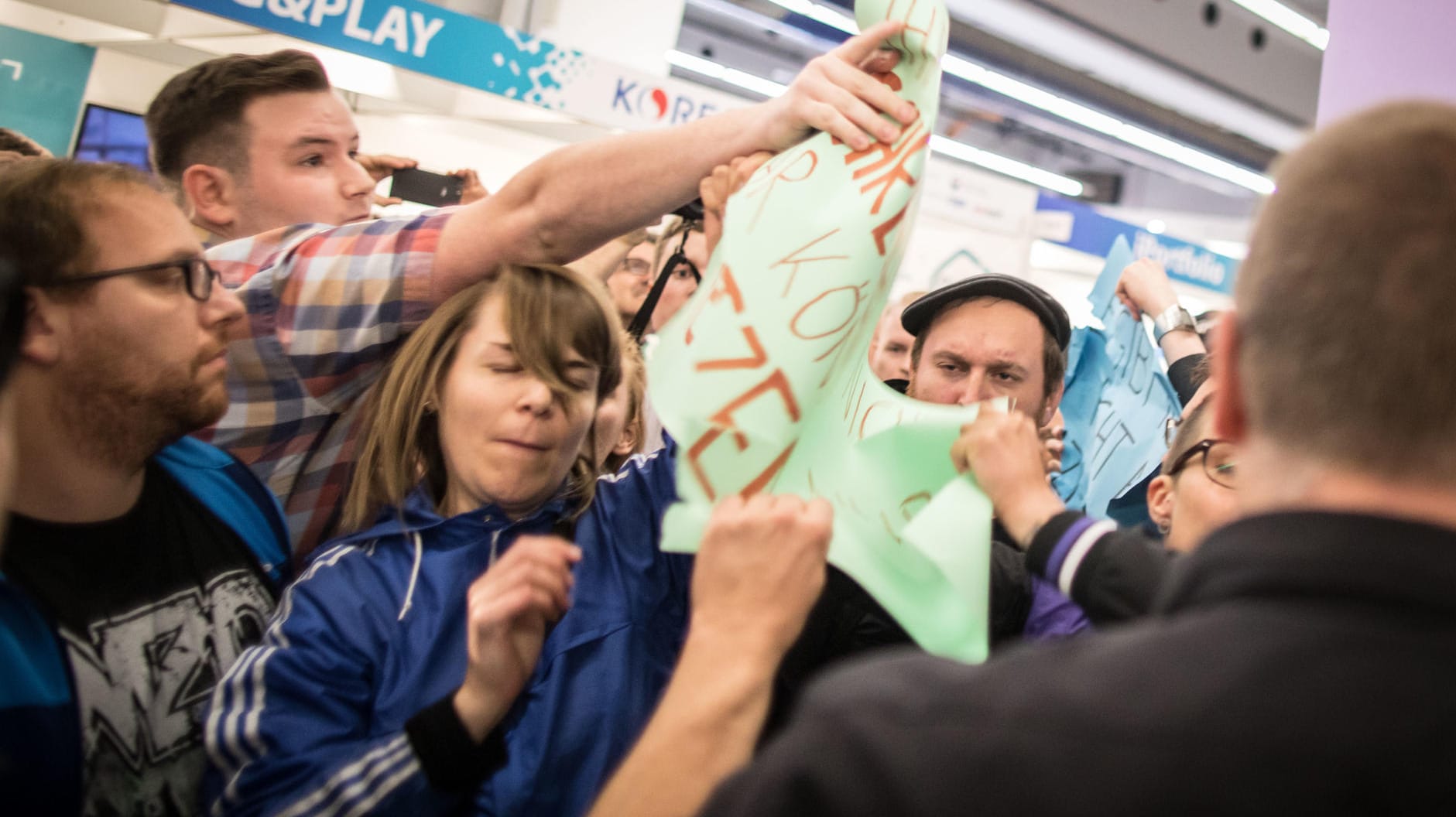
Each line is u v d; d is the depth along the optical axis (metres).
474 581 0.95
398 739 0.78
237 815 0.79
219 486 1.05
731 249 0.78
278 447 1.20
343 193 1.56
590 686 0.92
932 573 0.78
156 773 0.89
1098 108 6.73
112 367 0.87
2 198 0.85
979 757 0.42
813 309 0.77
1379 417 0.43
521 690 0.90
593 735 0.90
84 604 0.86
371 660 0.89
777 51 8.21
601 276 1.51
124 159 2.64
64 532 0.87
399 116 2.92
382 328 1.11
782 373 0.75
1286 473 0.46
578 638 0.94
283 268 1.13
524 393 0.94
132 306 0.87
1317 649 0.40
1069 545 0.75
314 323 1.12
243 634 1.00
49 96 2.53
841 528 0.78
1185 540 1.09
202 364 0.94
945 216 3.74
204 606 0.97
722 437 0.74
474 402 0.95
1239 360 0.51
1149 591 0.70
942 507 0.77
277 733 0.81
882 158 0.81
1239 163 7.71
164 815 0.89
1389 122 0.46
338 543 0.97
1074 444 1.66
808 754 0.45
